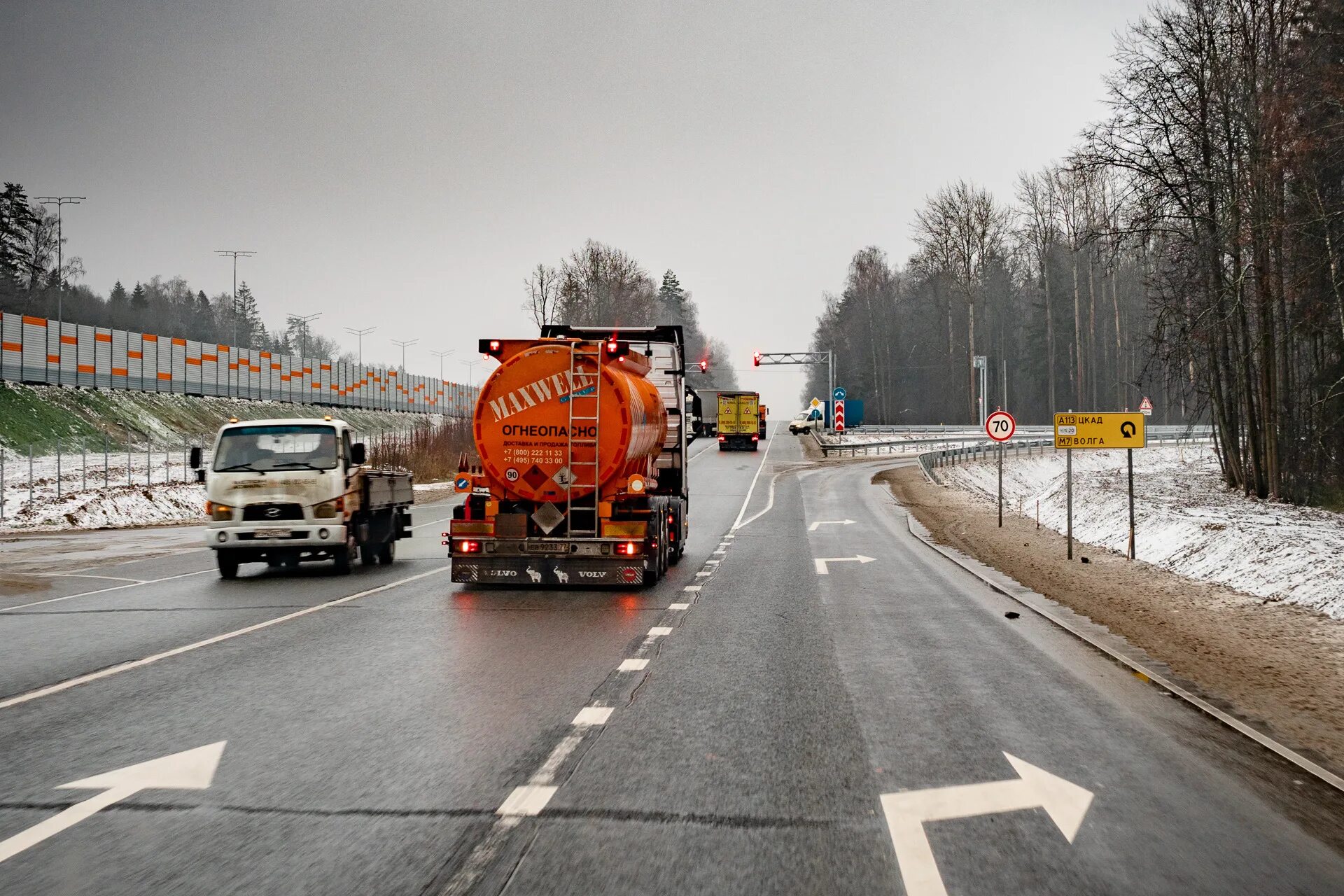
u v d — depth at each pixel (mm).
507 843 4930
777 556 21344
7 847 4875
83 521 29922
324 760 6355
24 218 91188
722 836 5031
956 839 5023
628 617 12828
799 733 7082
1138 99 28312
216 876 4504
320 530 17062
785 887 4414
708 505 37594
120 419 53438
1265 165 26422
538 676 9047
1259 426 31406
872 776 6070
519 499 15500
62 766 6227
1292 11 26719
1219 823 5273
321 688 8523
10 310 89125
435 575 18047
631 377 16688
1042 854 4824
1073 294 98375
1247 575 17156
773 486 46438
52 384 52031
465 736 6969
